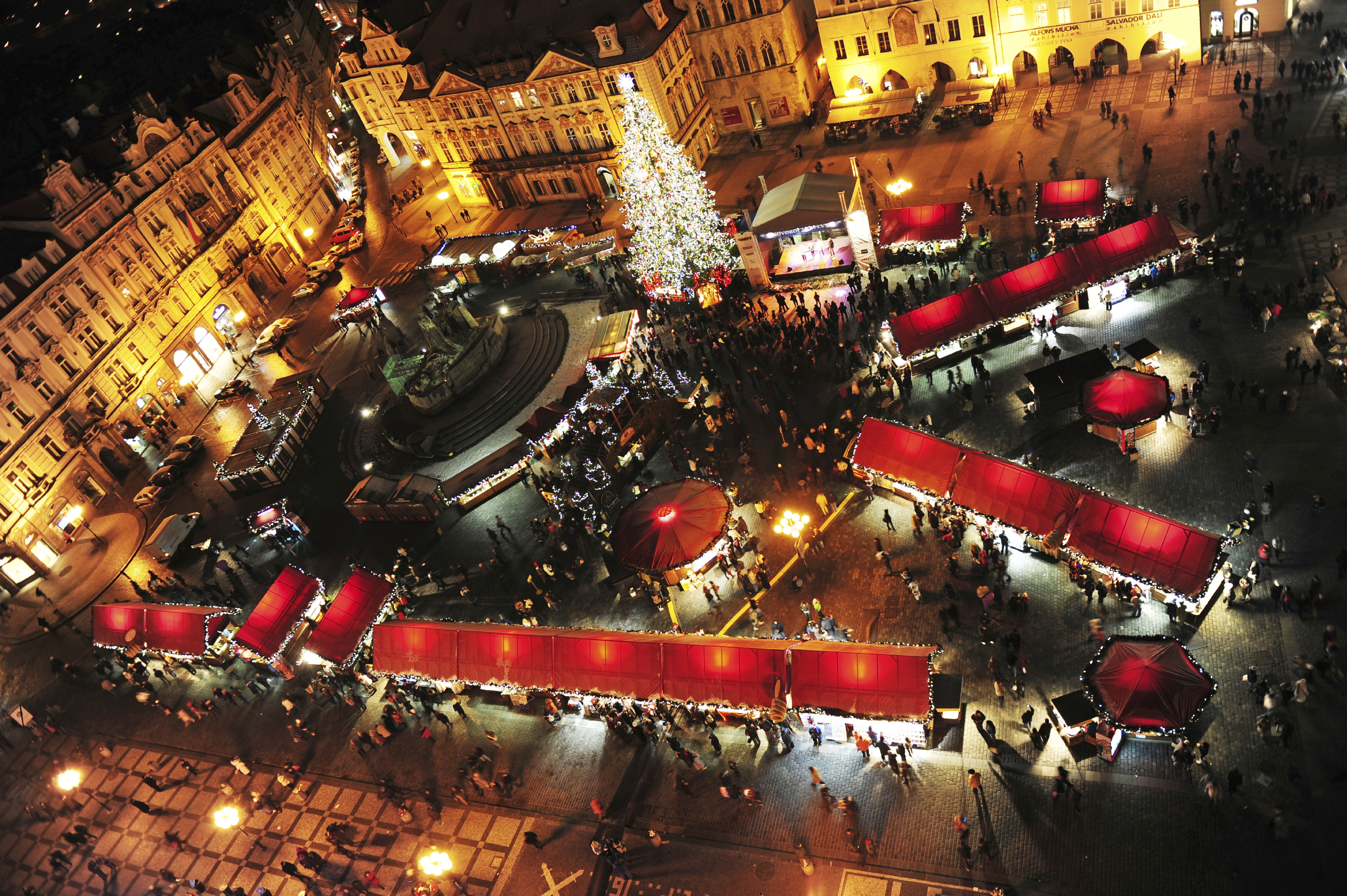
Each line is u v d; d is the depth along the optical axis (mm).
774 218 73625
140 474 88500
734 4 92562
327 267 110375
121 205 94625
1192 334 57906
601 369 72125
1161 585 43438
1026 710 42531
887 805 41906
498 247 95375
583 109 94812
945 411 59906
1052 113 83688
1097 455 53375
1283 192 64688
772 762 45469
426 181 122188
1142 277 62562
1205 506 48250
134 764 58469
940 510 53250
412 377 79188
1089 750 40719
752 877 41125
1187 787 38312
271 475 79062
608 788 46875
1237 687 40781
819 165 90125
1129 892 35938
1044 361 60750
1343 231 60312
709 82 98938
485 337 80562
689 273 76375
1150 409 51156
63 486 82688
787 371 66812
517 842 45875
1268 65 77750
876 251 73562
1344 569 42312
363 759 53094
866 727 44219
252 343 104562
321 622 58188
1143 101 80375
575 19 92062
